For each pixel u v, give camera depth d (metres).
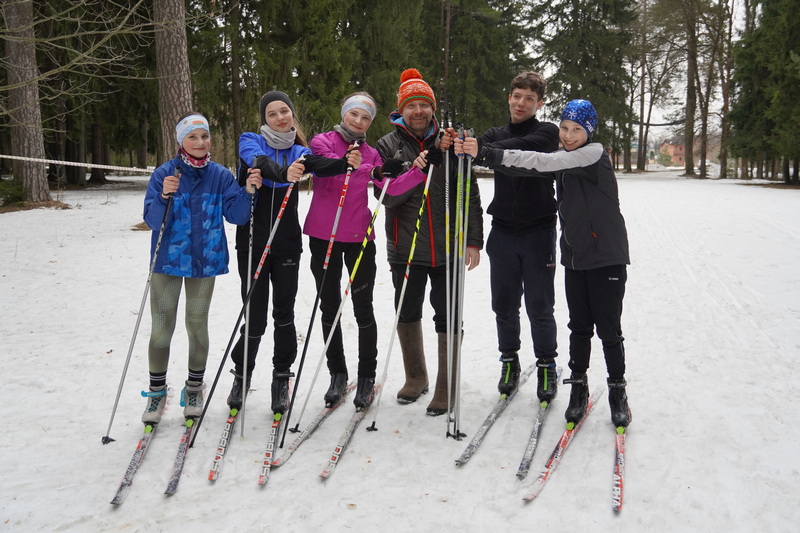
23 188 13.49
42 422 3.07
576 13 29.38
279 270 3.07
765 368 3.61
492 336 4.49
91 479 2.53
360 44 20.95
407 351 3.31
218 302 5.54
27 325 4.83
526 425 2.98
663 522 2.17
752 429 2.83
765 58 20.94
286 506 2.31
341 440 2.79
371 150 3.23
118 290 5.98
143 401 3.34
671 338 4.27
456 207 3.03
